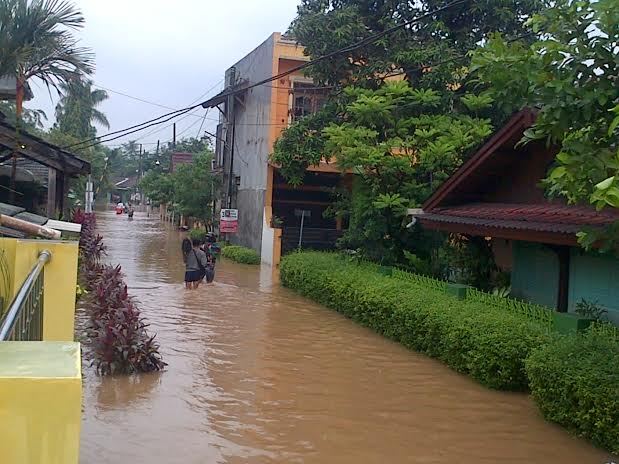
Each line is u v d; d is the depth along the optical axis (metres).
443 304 9.98
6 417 1.72
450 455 6.02
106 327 8.14
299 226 24.89
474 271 12.33
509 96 6.28
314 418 6.87
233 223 26.55
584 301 8.91
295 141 17.88
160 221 56.59
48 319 5.75
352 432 6.52
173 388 7.64
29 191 17.23
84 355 8.70
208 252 17.97
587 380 6.37
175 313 12.78
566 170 5.44
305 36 16.81
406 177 14.40
